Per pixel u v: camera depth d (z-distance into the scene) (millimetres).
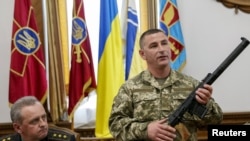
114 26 3336
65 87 3336
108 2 3355
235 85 3719
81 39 3244
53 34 3312
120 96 1888
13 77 3078
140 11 3592
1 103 3365
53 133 2068
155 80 1870
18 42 3102
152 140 1695
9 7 3410
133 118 1826
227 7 3719
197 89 1707
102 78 3287
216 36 3697
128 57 3342
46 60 3406
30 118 1761
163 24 3443
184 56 3473
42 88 3113
